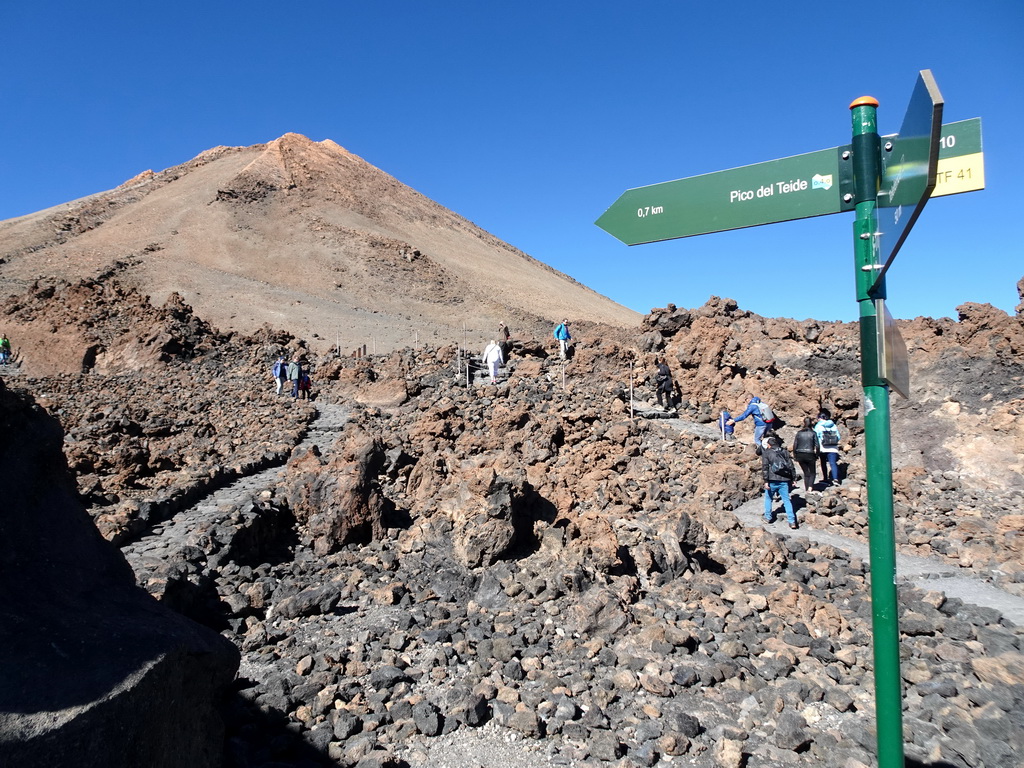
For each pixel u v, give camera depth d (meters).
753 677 5.20
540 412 15.31
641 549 7.34
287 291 78.00
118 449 12.36
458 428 14.48
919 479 11.60
